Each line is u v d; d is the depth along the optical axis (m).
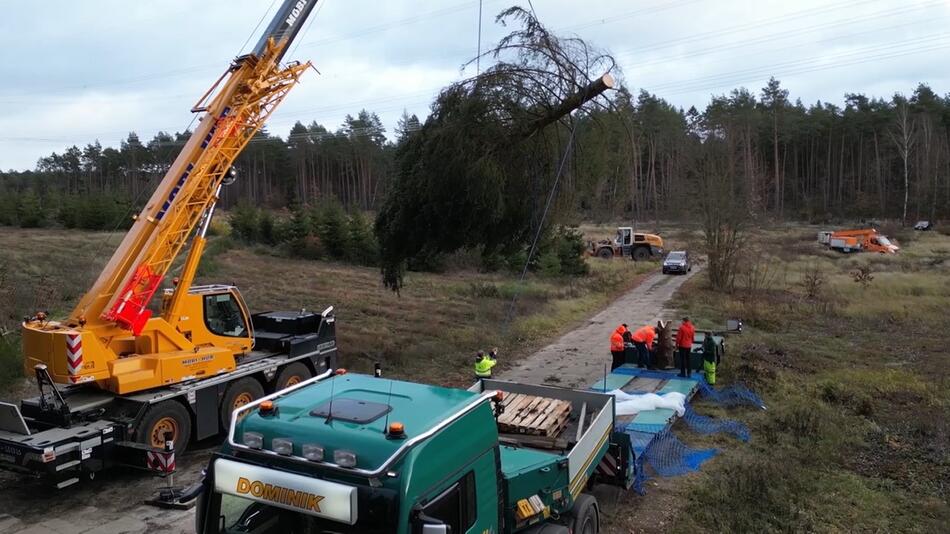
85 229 52.56
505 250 19.33
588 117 16.22
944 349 20.86
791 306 28.67
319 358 14.73
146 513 9.45
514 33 15.76
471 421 5.72
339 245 45.00
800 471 10.78
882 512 9.47
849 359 19.50
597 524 8.28
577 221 25.38
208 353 12.03
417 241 18.88
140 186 90.00
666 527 9.14
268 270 37.88
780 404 14.79
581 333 24.77
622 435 9.36
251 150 93.12
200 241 12.55
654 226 80.94
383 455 4.89
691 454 11.66
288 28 13.54
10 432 9.70
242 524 5.22
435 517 5.05
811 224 83.81
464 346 21.28
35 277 26.22
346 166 90.62
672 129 82.12
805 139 95.50
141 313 11.29
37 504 9.75
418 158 18.03
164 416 11.01
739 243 35.38
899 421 13.70
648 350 17.52
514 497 6.46
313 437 5.21
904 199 82.19
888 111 91.31
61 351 10.16
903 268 42.31
